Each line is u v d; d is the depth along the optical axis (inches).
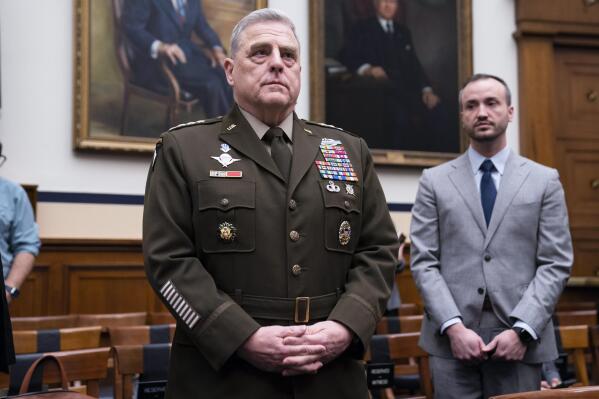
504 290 121.6
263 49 88.0
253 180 84.6
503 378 119.7
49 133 268.1
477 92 129.6
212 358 77.7
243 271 81.7
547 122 324.2
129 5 278.2
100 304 259.6
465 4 320.8
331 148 91.7
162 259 81.2
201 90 287.6
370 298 84.1
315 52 301.6
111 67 274.7
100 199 271.9
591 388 78.1
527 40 325.7
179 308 79.6
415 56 315.9
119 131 274.7
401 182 310.3
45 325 161.9
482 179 129.8
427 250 128.0
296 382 80.0
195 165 84.9
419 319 179.3
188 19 286.7
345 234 86.7
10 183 171.0
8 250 168.1
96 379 108.5
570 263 122.4
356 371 85.4
